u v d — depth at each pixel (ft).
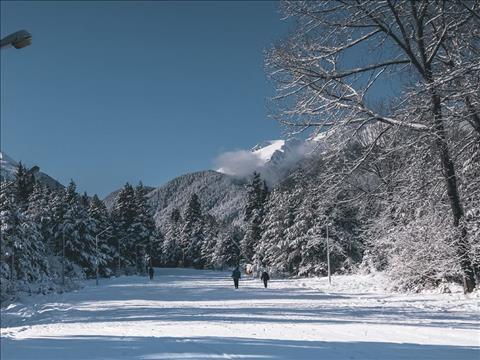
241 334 34.71
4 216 166.40
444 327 36.81
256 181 306.14
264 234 226.38
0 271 151.23
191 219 412.16
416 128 63.05
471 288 66.33
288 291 102.47
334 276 175.22
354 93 65.36
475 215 72.08
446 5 61.62
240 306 64.95
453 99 61.26
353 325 38.86
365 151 65.46
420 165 68.13
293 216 212.43
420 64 64.23
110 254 276.82
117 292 124.06
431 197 72.18
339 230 193.36
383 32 64.64
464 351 25.93
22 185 282.97
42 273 184.14
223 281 183.52
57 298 114.83
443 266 73.05
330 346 28.02
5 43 26.94
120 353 27.78
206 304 72.33
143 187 322.34
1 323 69.31
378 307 57.21
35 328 52.08
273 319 46.01
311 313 51.85
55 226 225.76
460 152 67.31
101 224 271.28
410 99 61.62
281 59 65.62
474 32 59.93
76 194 270.05
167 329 40.63
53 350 30.32
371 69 65.31
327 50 65.41
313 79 65.87
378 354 25.29
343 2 63.16
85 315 66.90
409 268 80.53
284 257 210.18
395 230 84.28
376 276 123.13
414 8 61.36
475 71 56.70
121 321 53.26
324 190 68.85
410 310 52.47
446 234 70.85
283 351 26.66
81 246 229.86
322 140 65.72
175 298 91.61
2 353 29.81
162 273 304.50
